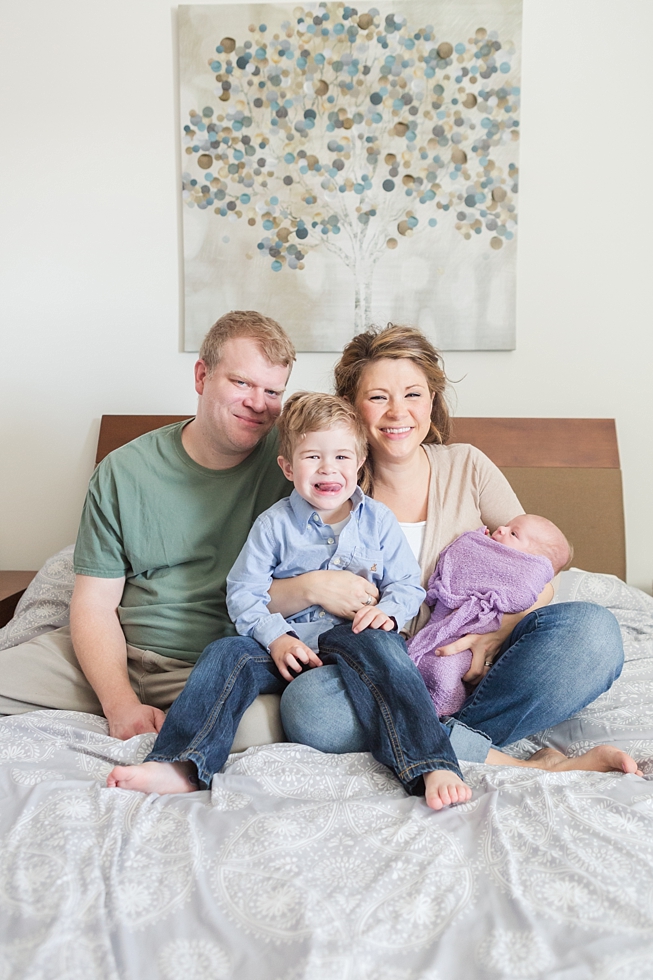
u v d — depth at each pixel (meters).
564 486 2.33
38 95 2.44
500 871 0.91
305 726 1.24
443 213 2.43
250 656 1.32
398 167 2.42
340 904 0.84
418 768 1.12
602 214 2.44
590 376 2.50
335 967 0.73
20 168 2.47
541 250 2.46
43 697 1.46
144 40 2.41
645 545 2.54
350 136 2.41
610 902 0.83
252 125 2.41
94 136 2.45
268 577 1.46
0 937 0.80
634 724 1.37
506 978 0.73
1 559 2.57
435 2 2.35
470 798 1.10
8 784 1.12
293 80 2.39
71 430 2.54
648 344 2.48
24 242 2.49
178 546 1.53
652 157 2.42
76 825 1.00
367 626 1.35
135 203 2.47
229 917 0.83
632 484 2.53
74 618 1.52
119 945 0.78
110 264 2.49
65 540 2.57
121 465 1.55
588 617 1.32
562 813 1.02
